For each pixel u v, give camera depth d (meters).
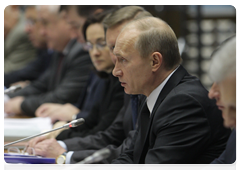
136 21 3.47
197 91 3.34
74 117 6.76
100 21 5.32
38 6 8.56
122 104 5.38
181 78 3.47
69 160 4.20
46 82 9.16
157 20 3.47
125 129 4.68
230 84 2.23
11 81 10.55
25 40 11.90
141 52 3.34
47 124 6.48
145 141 3.50
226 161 3.04
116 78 5.44
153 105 3.53
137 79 3.41
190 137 3.19
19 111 7.96
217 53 2.33
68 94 7.68
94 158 2.35
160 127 3.27
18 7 11.99
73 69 7.83
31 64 10.76
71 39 8.39
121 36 3.42
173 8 12.16
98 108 5.89
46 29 8.47
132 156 3.84
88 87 7.30
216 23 13.97
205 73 13.46
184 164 3.19
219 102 2.38
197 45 13.57
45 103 7.77
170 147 3.16
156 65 3.36
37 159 4.14
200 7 13.50
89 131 5.53
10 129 5.80
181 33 12.60
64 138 5.54
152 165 3.15
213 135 3.34
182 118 3.22
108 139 4.90
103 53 5.34
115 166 3.73
